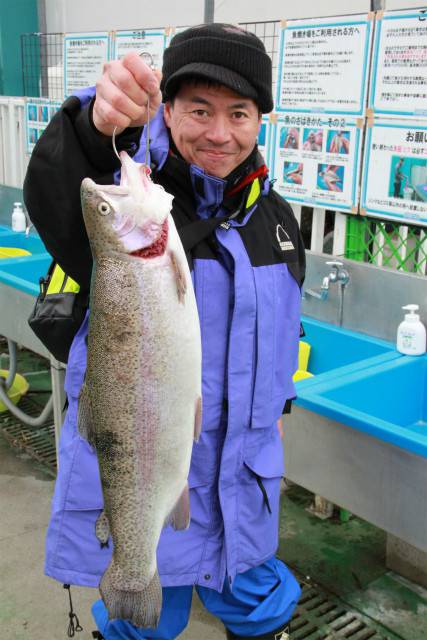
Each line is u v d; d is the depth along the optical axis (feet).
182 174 5.54
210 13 11.55
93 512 5.71
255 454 5.95
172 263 4.49
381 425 6.65
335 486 7.28
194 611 9.03
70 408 5.81
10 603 9.10
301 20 9.98
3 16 18.79
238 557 6.00
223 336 5.61
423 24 8.52
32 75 17.66
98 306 4.52
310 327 10.18
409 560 9.41
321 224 10.98
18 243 15.72
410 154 9.00
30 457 12.89
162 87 5.54
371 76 9.25
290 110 10.43
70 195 5.03
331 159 10.00
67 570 5.84
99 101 4.59
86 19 17.22
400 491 6.68
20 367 16.81
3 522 10.84
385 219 9.61
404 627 8.61
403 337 8.93
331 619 8.77
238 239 5.64
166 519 4.98
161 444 4.69
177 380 4.62
